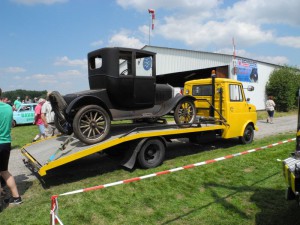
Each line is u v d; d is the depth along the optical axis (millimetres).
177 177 5895
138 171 6355
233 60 21672
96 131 6078
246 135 9281
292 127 14094
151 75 6934
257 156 7445
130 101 6648
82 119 5930
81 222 4102
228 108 8508
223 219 4133
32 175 6426
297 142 3988
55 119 7242
